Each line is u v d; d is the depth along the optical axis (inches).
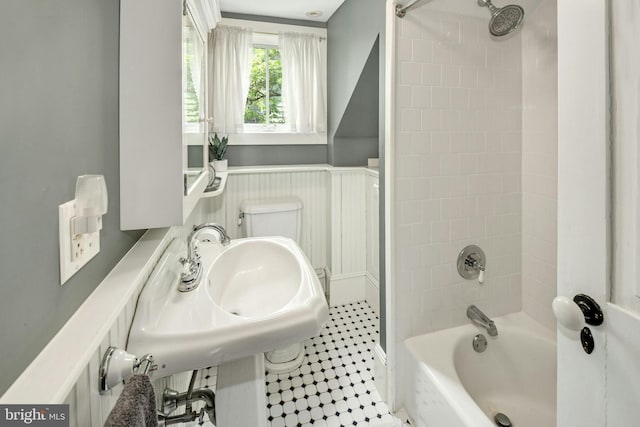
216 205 97.3
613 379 22.2
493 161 66.1
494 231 67.6
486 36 62.6
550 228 64.2
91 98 26.8
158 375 27.2
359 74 78.3
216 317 32.5
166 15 33.3
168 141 34.0
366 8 72.6
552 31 60.5
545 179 64.2
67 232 22.2
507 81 65.4
